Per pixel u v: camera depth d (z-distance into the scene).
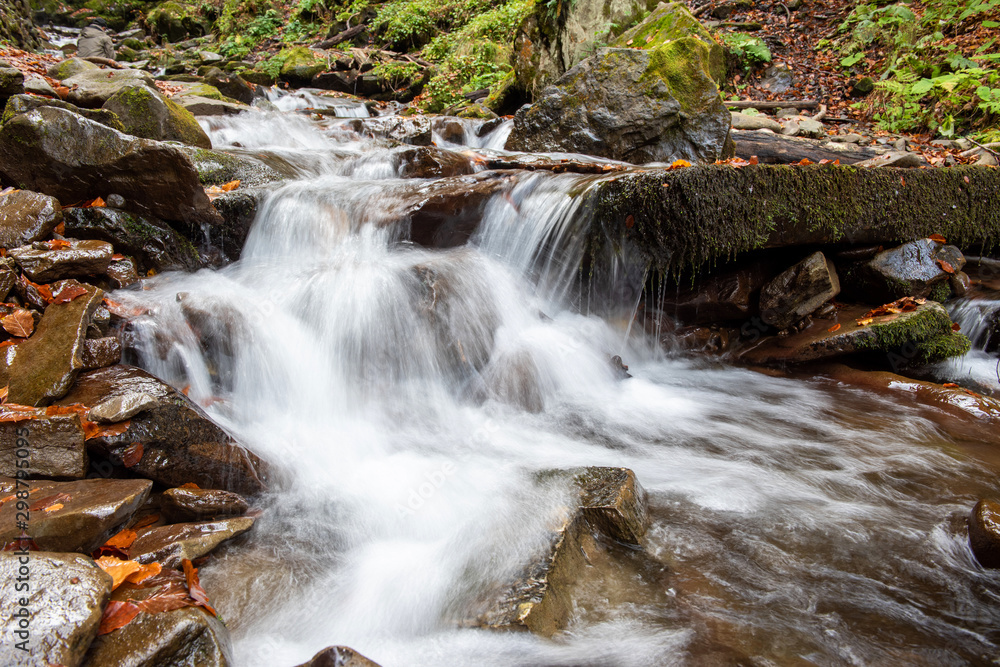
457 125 8.70
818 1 11.84
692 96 6.84
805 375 4.93
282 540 2.70
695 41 7.01
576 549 2.57
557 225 4.73
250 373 3.60
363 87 13.93
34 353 3.00
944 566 2.58
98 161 4.00
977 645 2.16
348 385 3.81
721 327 5.38
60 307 3.21
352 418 3.70
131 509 2.36
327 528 2.80
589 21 9.41
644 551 2.64
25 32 12.17
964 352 4.73
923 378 4.78
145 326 3.37
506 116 9.98
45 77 6.61
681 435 3.87
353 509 2.93
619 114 6.77
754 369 5.09
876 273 5.07
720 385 4.77
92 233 3.92
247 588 2.35
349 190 4.95
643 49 6.88
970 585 2.47
